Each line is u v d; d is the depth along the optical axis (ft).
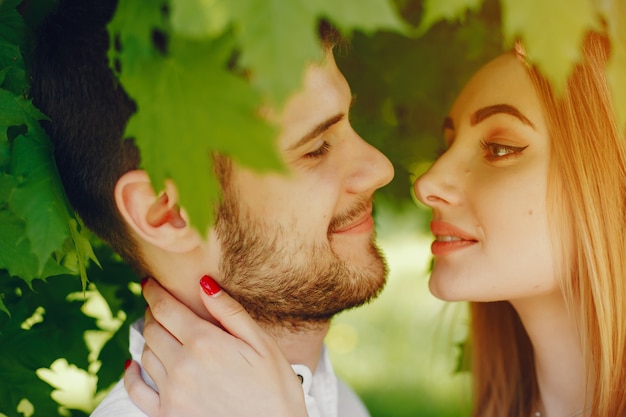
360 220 5.78
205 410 5.37
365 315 18.24
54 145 5.34
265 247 5.35
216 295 5.41
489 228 5.80
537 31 3.00
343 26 2.88
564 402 6.27
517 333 7.30
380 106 7.90
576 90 5.33
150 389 5.68
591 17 3.06
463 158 5.95
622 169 5.48
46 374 10.07
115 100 5.02
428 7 3.12
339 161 5.49
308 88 4.96
